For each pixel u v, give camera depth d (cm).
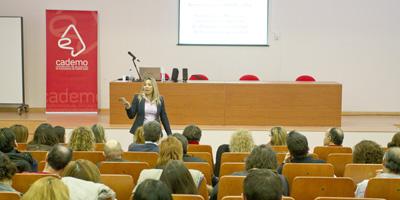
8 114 1123
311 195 373
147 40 1169
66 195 231
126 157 500
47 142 531
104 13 1163
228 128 916
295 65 1166
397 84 1163
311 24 1161
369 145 462
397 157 376
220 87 941
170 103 941
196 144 595
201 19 1163
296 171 432
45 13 1155
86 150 515
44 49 1170
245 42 1164
